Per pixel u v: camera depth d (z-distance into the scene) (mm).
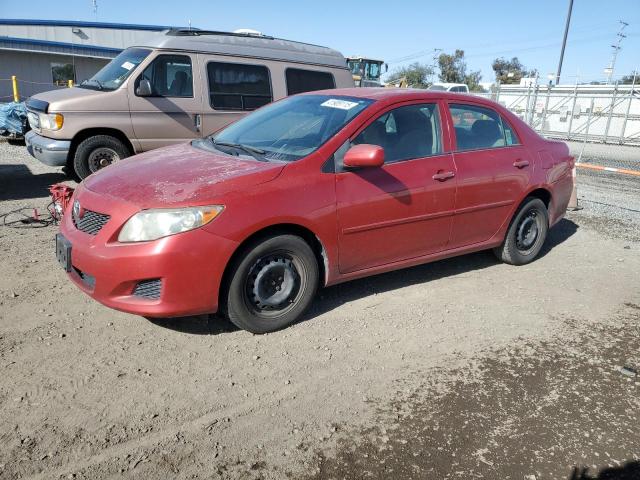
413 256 4336
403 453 2576
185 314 3268
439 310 4184
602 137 21328
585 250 6039
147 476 2328
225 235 3215
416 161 4172
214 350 3375
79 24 27969
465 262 5375
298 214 3488
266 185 3414
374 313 4051
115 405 2775
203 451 2500
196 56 7590
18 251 4828
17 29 26516
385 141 4059
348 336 3668
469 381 3221
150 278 3129
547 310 4324
